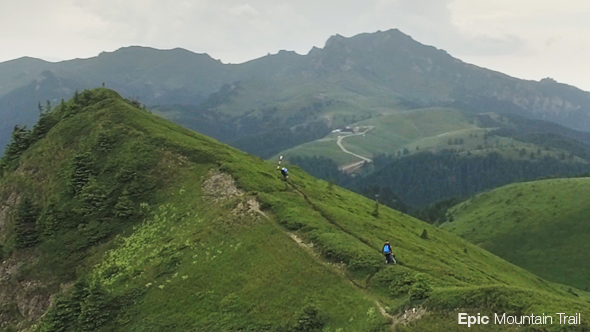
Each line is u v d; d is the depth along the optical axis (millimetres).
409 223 101562
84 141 87750
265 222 59219
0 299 68688
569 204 170875
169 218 68062
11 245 74688
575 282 139250
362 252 50500
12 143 99562
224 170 74500
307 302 44125
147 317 50250
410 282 43156
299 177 98938
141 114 97062
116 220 71250
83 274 64250
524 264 154125
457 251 92000
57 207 76312
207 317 46625
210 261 54969
